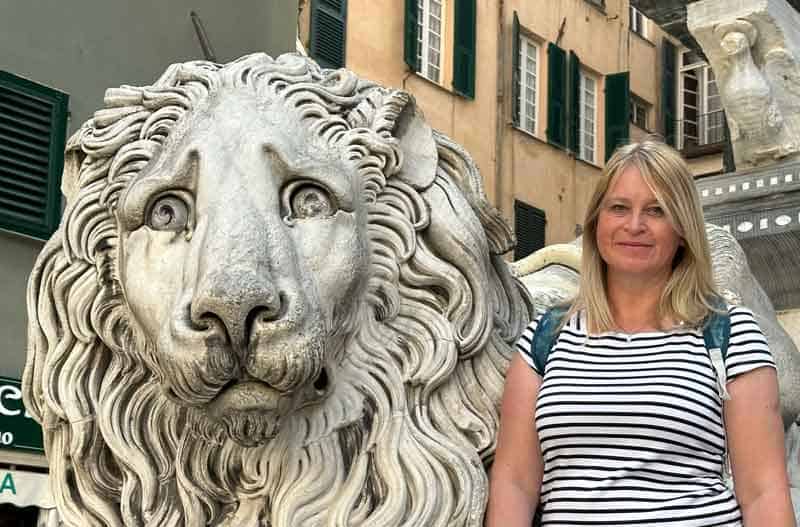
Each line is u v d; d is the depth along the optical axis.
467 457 1.37
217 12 7.46
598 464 1.28
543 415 1.32
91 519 1.41
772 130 4.02
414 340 1.41
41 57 6.49
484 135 12.76
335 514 1.33
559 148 13.79
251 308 1.17
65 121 6.55
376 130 1.43
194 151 1.29
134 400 1.39
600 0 14.87
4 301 6.10
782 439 1.29
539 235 13.29
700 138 16.06
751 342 1.30
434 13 12.34
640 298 1.36
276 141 1.31
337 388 1.36
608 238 1.36
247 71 1.42
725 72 4.14
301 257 1.28
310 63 1.48
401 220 1.42
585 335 1.35
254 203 1.26
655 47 15.92
